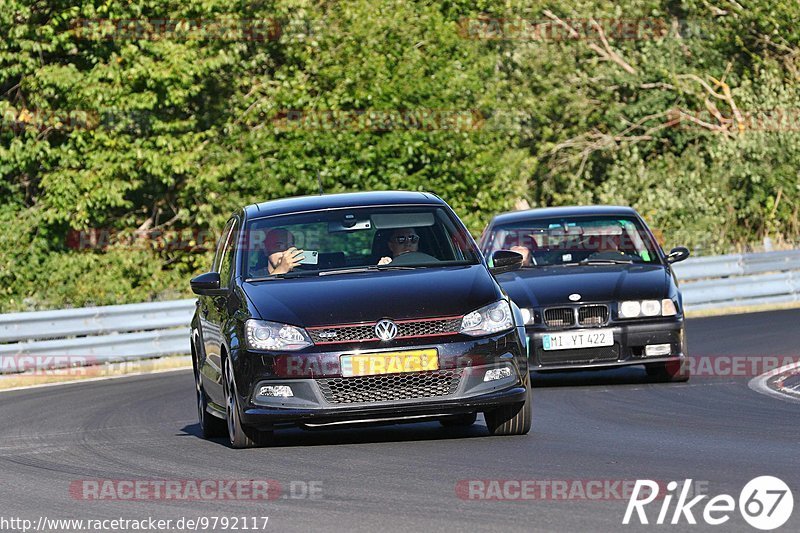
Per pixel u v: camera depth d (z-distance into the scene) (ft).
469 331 97.19
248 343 98.32
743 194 360.89
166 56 286.46
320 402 96.02
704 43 384.06
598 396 131.54
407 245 107.65
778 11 373.40
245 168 303.68
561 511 70.90
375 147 308.60
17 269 281.95
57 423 136.67
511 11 380.37
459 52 330.34
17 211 293.43
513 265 111.65
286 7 306.35
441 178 316.81
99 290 277.23
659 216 345.51
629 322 140.05
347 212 110.73
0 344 207.00
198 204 306.55
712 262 265.95
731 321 229.66
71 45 290.56
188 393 164.04
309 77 317.22
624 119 378.12
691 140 383.24
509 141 376.07
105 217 301.43
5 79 286.05
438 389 96.37
